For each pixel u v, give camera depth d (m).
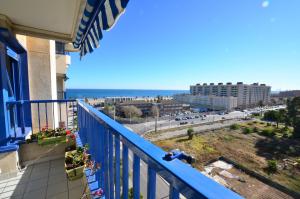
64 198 1.95
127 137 0.81
